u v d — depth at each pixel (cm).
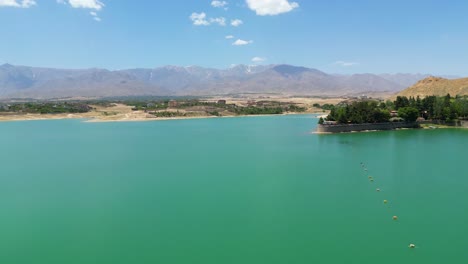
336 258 3834
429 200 5478
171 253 3978
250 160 8619
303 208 5222
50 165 8231
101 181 6794
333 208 5209
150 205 5419
